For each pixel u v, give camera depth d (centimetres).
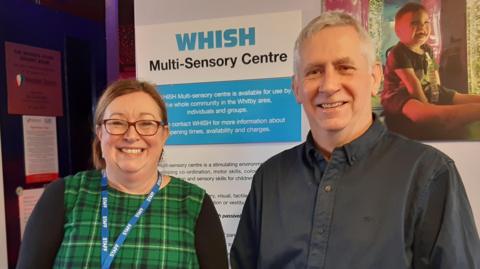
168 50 188
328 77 111
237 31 179
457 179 109
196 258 129
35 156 243
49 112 252
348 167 120
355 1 165
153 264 121
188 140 188
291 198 124
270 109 176
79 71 273
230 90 181
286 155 136
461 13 156
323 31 114
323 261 113
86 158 276
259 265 127
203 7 183
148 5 190
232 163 182
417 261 108
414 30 160
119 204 129
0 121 223
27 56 239
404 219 109
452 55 157
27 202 238
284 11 173
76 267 120
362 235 111
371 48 116
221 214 184
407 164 114
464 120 157
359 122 119
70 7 266
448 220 104
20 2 235
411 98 161
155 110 130
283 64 174
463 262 102
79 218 126
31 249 123
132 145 126
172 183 137
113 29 203
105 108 129
